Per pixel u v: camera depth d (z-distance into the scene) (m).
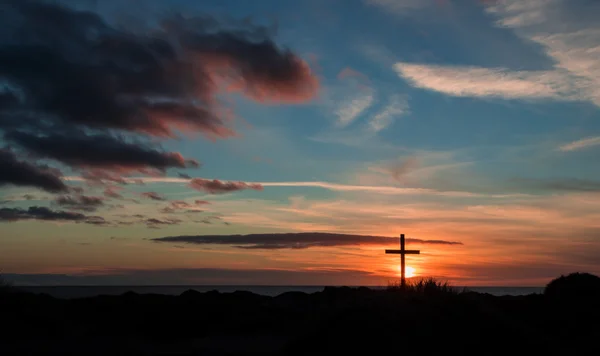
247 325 26.45
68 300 29.70
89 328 25.16
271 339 23.66
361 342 17.20
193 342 23.09
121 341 22.78
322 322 18.72
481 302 20.47
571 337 21.92
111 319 26.72
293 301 34.34
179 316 26.86
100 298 31.14
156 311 27.64
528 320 24.06
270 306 31.44
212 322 26.58
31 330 23.59
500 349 17.69
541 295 28.42
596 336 20.88
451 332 17.89
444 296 20.30
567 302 25.42
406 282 22.58
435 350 17.05
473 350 17.38
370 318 18.05
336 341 17.56
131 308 28.45
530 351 18.03
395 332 17.44
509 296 30.84
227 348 21.12
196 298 32.38
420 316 18.36
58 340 22.45
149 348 21.34
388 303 19.05
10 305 25.14
